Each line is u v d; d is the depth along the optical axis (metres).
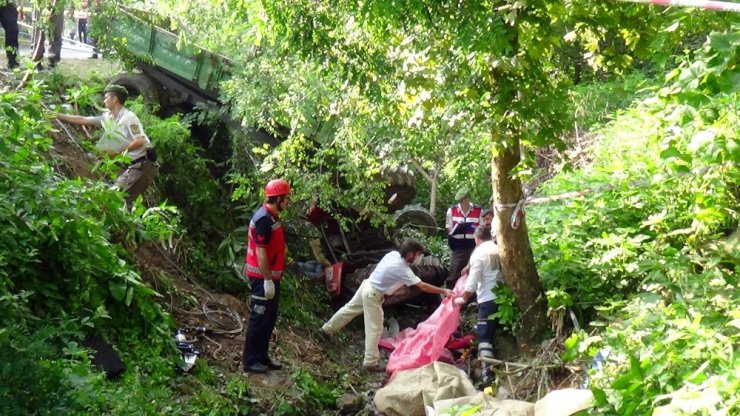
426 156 12.02
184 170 10.30
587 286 7.85
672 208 7.57
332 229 11.41
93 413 5.57
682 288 6.45
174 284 8.75
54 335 6.16
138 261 8.46
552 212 8.94
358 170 10.38
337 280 10.54
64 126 9.46
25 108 6.73
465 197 10.65
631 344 5.86
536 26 6.68
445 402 6.98
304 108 9.97
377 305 8.92
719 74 4.61
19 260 6.62
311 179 10.34
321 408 7.89
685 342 5.43
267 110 10.43
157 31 11.02
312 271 10.79
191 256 9.48
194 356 7.67
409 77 7.36
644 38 6.93
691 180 7.24
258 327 7.91
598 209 8.35
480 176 12.62
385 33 7.25
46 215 6.70
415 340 8.69
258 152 10.41
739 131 5.55
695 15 5.76
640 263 7.05
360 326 10.34
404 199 11.82
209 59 10.92
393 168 11.14
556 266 8.08
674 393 4.81
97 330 6.91
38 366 4.93
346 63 7.69
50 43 10.99
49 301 6.73
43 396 4.85
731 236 6.81
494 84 7.10
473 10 6.39
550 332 8.02
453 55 7.21
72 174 8.83
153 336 7.35
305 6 7.45
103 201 7.07
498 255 8.41
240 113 10.26
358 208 10.93
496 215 8.12
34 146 7.51
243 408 7.37
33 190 6.61
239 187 10.32
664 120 6.36
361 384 8.58
